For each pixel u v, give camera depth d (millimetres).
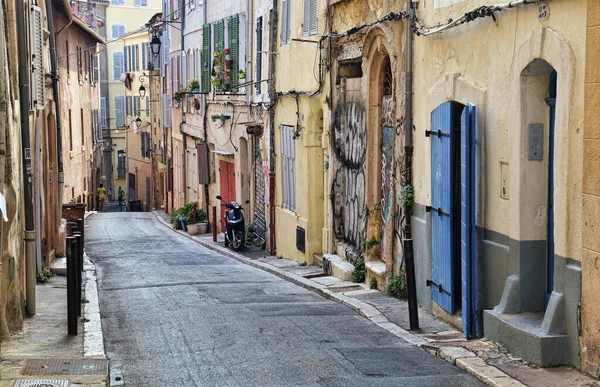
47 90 17984
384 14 13281
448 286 10680
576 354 8008
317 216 18391
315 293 14398
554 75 8750
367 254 14672
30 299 11727
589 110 7664
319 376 8328
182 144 37250
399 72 12711
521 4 8688
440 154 10789
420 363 8812
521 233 8945
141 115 59562
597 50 7520
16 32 12031
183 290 14867
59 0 24984
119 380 8352
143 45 59969
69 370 8477
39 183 15312
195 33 33031
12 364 8688
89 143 41625
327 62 16719
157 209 50219
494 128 9547
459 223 10797
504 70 9242
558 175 8156
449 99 10648
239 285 15648
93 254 22734
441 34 11023
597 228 7594
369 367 8664
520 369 8148
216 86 27938
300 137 18797
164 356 9414
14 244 10531
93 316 11742
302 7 18609
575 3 7855
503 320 8898
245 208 26141
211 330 10836
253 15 24078
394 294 12805
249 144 24766
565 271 8125
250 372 8578
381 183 14602
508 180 9227
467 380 8055
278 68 21047
